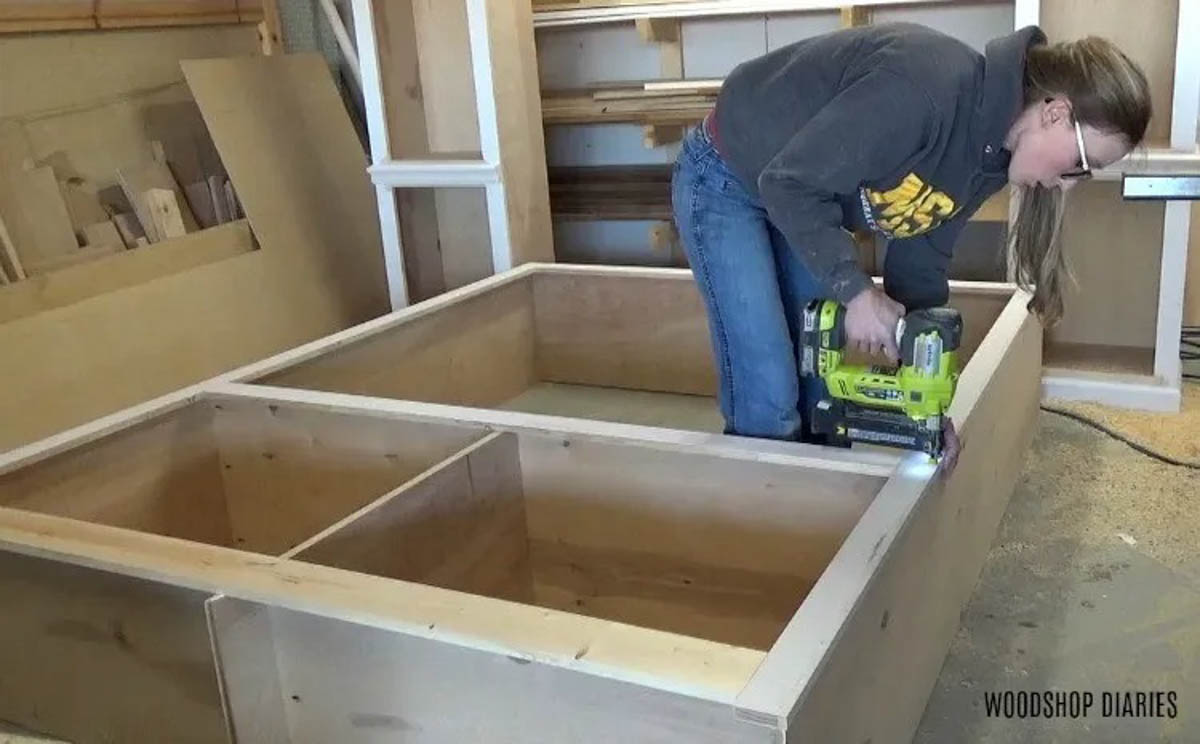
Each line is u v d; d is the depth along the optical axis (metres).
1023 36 1.58
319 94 4.13
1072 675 1.94
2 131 3.19
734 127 1.83
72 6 3.37
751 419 2.02
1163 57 3.08
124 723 1.76
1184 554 2.30
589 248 4.47
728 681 1.22
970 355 2.90
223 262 3.57
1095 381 3.12
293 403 2.31
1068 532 2.42
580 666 1.28
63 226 3.27
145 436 2.28
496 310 3.34
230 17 4.00
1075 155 1.55
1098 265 3.34
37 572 1.72
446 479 1.94
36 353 2.95
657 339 3.36
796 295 2.02
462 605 1.42
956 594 2.04
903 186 1.67
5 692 1.89
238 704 1.53
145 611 1.62
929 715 1.85
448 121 3.84
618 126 4.36
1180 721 1.80
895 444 1.81
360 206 4.16
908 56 1.57
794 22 3.91
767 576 1.93
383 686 1.47
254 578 1.53
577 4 3.87
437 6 3.72
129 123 3.61
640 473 1.99
